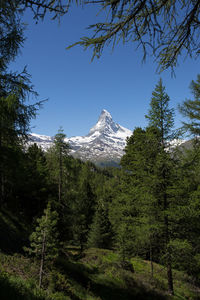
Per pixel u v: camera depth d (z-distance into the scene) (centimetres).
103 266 1673
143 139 1289
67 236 2297
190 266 1182
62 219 2214
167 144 1197
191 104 1152
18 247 1578
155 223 1155
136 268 1853
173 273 1703
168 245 1094
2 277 645
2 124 520
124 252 1794
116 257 2197
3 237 1609
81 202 3591
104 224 3444
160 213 1159
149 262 2128
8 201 2333
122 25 308
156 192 1209
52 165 2572
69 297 995
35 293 669
